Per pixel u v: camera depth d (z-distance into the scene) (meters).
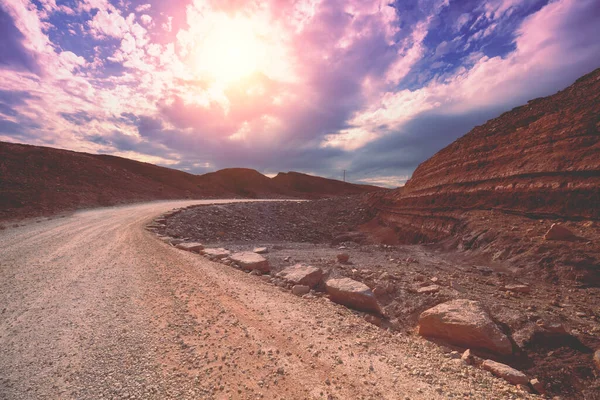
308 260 13.88
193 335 5.11
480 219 15.08
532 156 14.52
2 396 3.45
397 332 6.75
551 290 8.53
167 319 5.73
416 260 13.68
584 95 14.49
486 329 5.81
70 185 35.25
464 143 22.75
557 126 14.09
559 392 4.68
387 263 13.30
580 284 8.46
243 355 4.48
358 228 32.19
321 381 3.85
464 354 5.23
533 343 5.95
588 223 10.59
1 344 4.71
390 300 8.85
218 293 7.44
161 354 4.43
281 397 3.49
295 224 32.50
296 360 4.38
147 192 46.22
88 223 19.98
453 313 6.36
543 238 10.91
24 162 35.38
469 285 9.52
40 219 21.52
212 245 19.39
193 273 9.30
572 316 6.83
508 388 3.93
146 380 3.76
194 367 4.11
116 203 35.03
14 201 25.33
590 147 11.87
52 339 4.87
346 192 135.25
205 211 28.70
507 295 8.37
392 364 4.37
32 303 6.47
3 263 9.88
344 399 3.46
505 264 11.16
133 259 10.80
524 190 13.84
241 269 11.26
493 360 5.43
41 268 9.34
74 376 3.84
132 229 18.02
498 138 18.55
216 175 111.56
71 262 10.13
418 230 21.33
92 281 8.09
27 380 3.77
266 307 6.66
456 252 14.38
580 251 9.37
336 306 7.39
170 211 25.80
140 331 5.18
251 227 28.39
